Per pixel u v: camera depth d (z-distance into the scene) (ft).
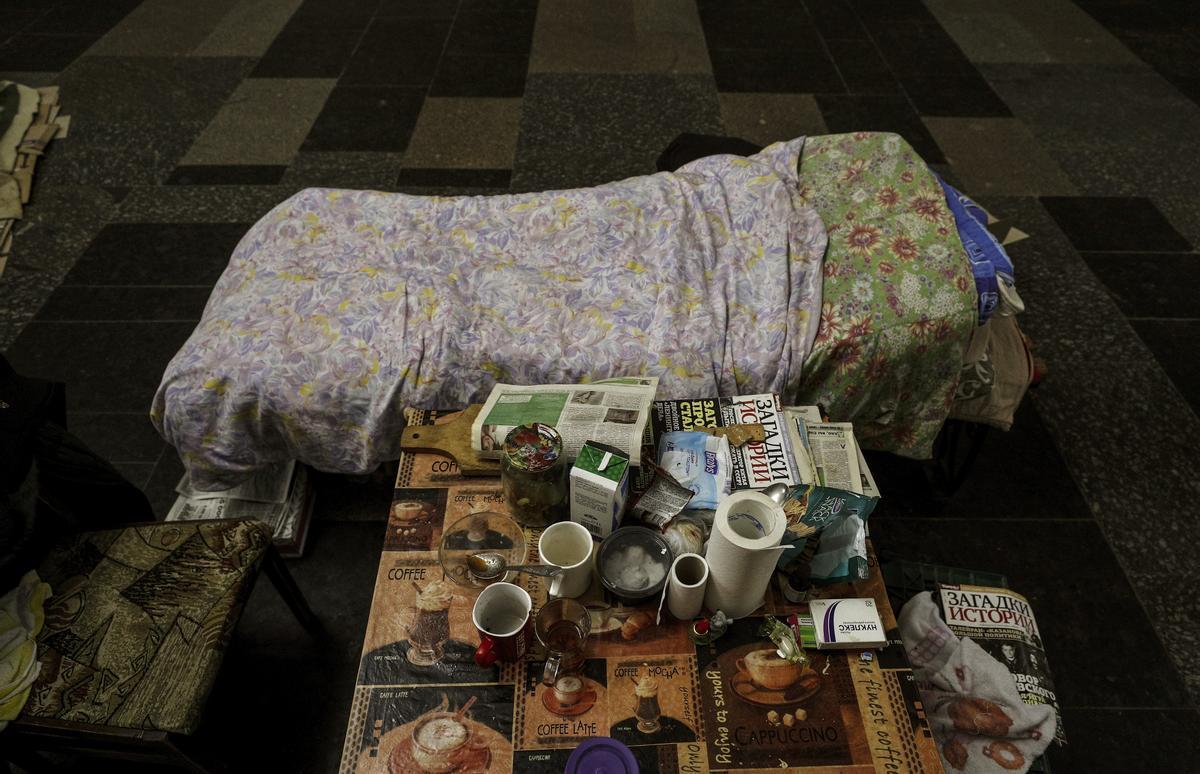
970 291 5.77
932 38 13.66
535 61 12.76
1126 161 11.13
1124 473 7.39
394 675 3.68
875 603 3.92
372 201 6.91
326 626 6.23
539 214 6.75
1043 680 4.57
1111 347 8.55
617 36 13.43
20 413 4.59
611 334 5.75
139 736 4.14
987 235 6.17
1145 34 13.97
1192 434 7.72
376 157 10.81
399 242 6.53
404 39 13.25
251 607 6.34
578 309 5.97
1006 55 13.30
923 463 7.44
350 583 6.50
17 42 12.87
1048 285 9.27
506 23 13.73
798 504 3.89
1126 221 10.16
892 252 6.06
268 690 5.85
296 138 11.10
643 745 3.47
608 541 3.93
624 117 11.61
